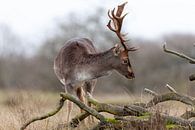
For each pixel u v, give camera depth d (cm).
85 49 2239
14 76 7456
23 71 7388
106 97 3734
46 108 2389
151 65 6444
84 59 2202
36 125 1781
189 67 5975
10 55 7950
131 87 6112
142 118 1495
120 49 2139
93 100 1603
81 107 1559
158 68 6356
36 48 7375
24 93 2452
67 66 2250
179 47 6638
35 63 7062
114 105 1588
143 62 6525
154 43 7138
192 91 2309
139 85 6309
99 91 5975
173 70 6091
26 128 1764
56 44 7000
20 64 7512
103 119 1543
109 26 2100
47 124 1733
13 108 2112
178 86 3581
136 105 1603
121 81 6031
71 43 2292
